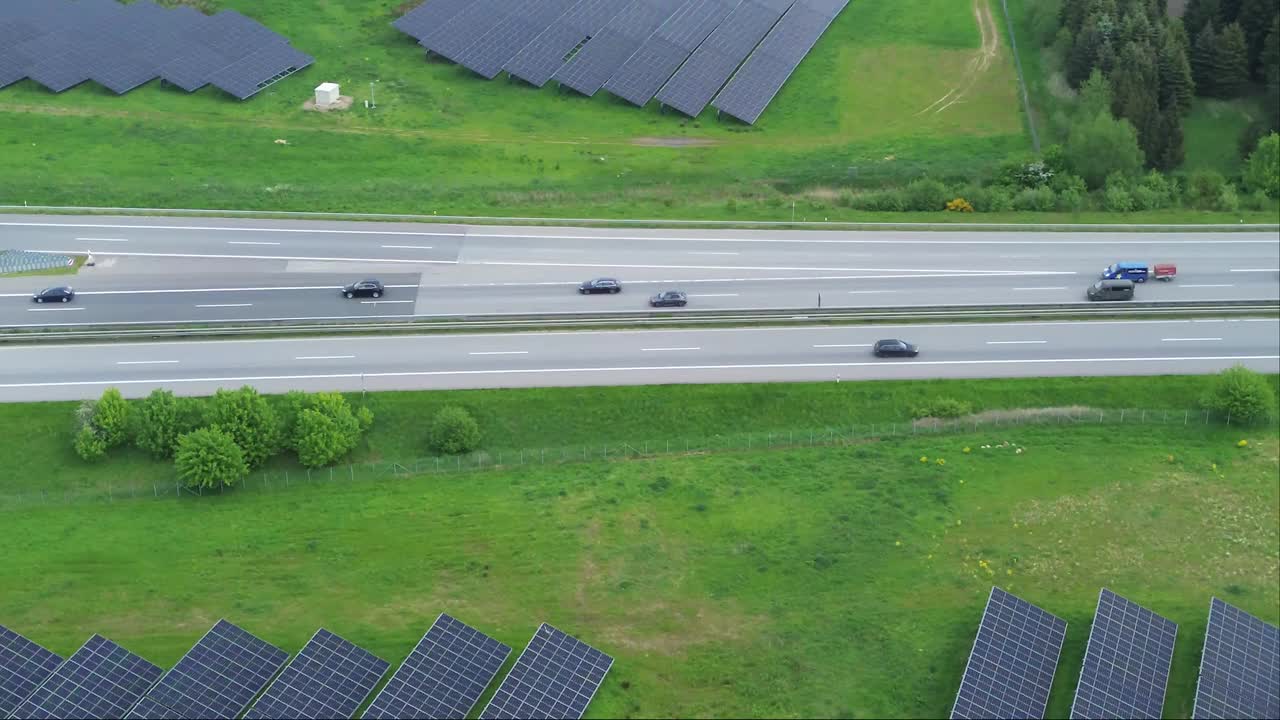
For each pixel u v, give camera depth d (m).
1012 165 189.00
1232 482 138.38
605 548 128.62
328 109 198.88
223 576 125.25
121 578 124.69
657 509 133.38
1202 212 182.88
